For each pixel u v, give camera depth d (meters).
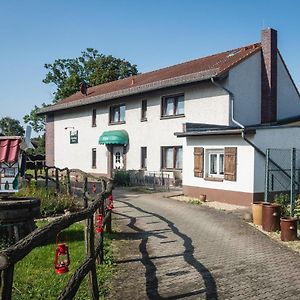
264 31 22.12
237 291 6.54
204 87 21.44
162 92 23.88
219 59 24.08
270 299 6.23
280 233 10.51
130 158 26.48
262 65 22.12
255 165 15.30
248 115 21.36
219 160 16.98
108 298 6.13
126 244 9.40
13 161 10.76
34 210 9.11
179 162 22.86
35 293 6.16
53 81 49.31
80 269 4.98
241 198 15.66
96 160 29.97
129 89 25.72
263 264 8.04
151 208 14.87
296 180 16.16
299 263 8.15
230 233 10.79
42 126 52.00
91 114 30.50
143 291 6.44
